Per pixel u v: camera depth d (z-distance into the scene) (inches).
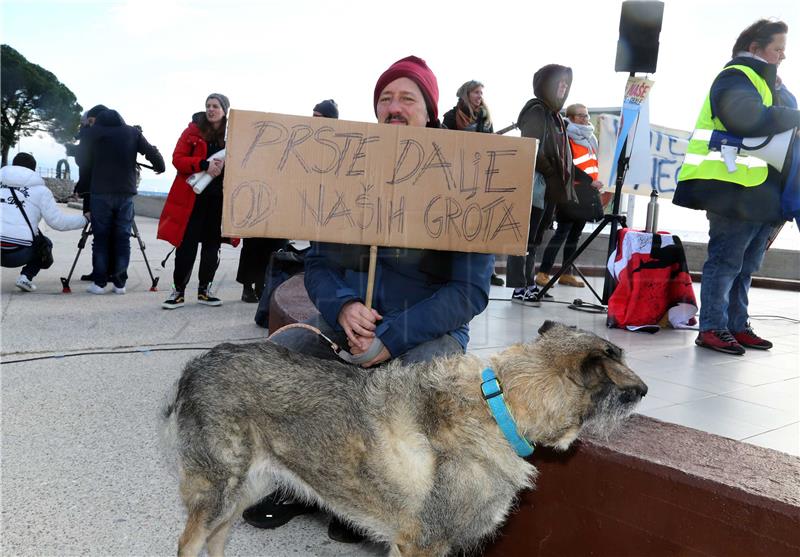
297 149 102.3
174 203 269.7
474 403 90.3
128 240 308.0
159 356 204.1
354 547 110.5
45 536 103.8
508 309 218.7
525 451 91.3
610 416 90.7
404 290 113.4
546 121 205.8
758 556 77.9
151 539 105.0
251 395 95.9
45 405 158.2
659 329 208.7
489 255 113.2
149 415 154.8
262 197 102.6
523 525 102.2
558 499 97.7
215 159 259.8
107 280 308.7
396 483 90.0
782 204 170.4
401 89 120.1
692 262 398.6
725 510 80.0
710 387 138.3
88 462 129.6
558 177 210.5
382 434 91.1
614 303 204.1
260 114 101.8
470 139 101.8
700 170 177.9
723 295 179.0
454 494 87.7
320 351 117.3
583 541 95.3
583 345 92.8
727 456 89.4
